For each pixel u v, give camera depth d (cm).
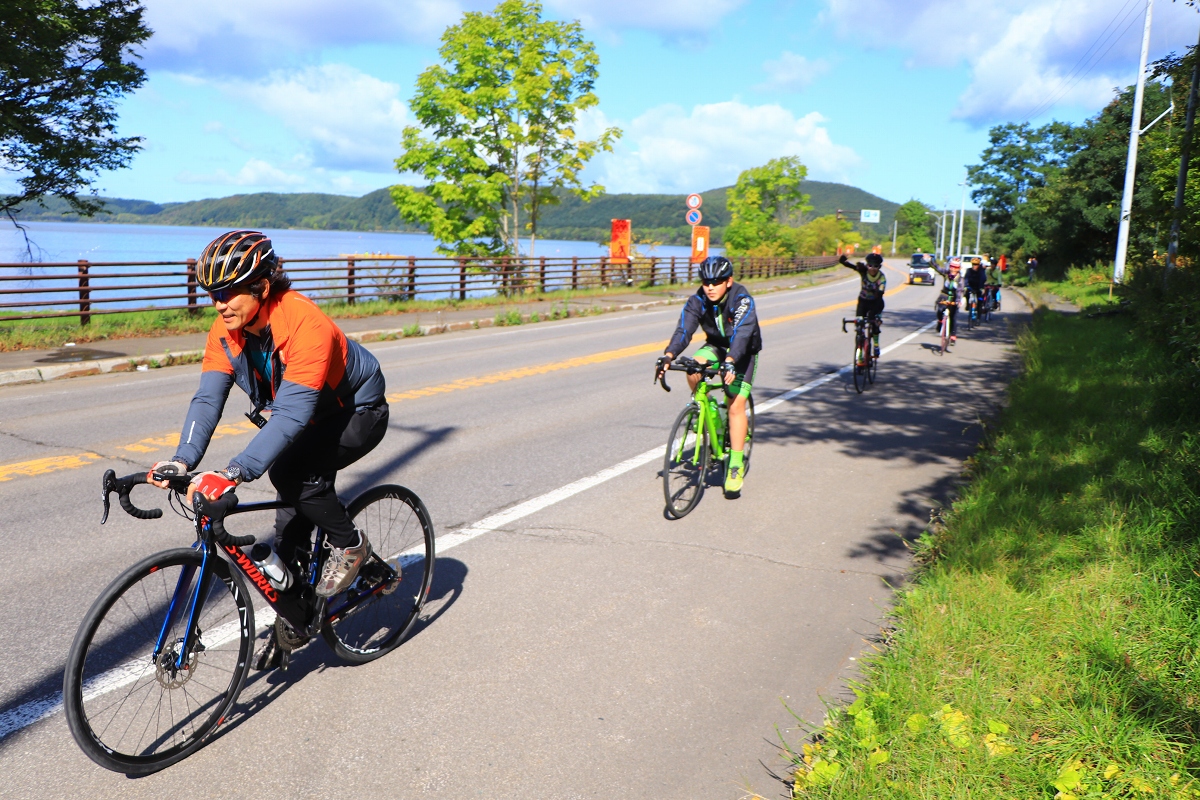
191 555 286
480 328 1866
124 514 541
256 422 320
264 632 371
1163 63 1506
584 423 842
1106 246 4506
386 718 311
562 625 390
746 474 670
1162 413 724
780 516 559
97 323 1488
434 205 2836
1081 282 3728
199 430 282
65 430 782
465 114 2705
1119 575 383
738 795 267
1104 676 300
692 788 271
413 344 1527
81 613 394
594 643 372
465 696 327
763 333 1880
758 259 5084
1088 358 1131
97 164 1719
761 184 7700
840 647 371
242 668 307
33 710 311
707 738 299
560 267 2898
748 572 459
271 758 285
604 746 294
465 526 526
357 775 276
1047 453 629
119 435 762
